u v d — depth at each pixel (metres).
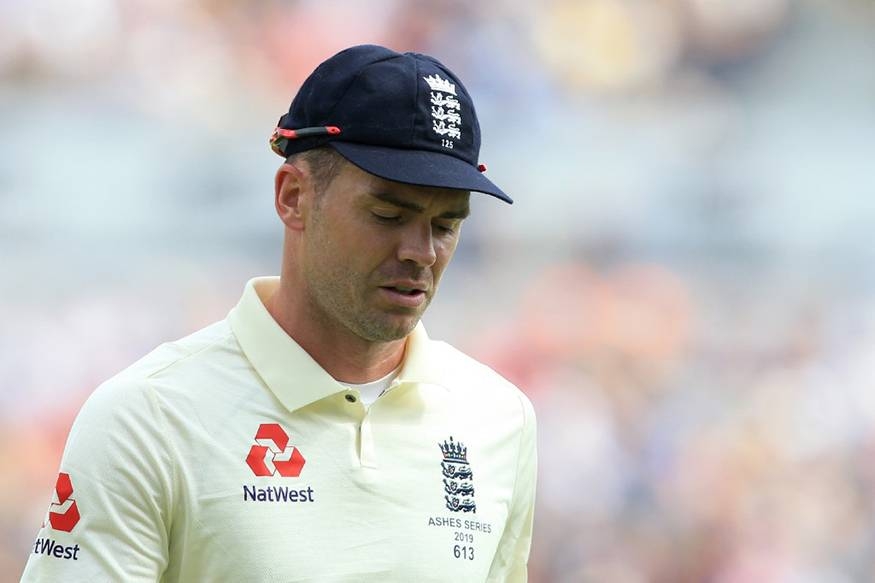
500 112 37.00
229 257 32.62
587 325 33.06
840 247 36.31
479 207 34.34
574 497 28.69
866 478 30.20
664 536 28.59
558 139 36.97
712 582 28.08
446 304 32.97
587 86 38.00
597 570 27.72
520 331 32.69
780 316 33.97
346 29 37.16
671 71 38.75
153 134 34.34
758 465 30.06
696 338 33.31
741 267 35.47
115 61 34.84
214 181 34.16
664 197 36.41
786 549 28.64
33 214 32.31
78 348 29.78
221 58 35.72
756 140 38.12
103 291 31.22
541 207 35.66
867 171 38.06
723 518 29.02
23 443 27.86
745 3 39.09
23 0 34.12
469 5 37.81
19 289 30.75
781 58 39.19
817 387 31.91
